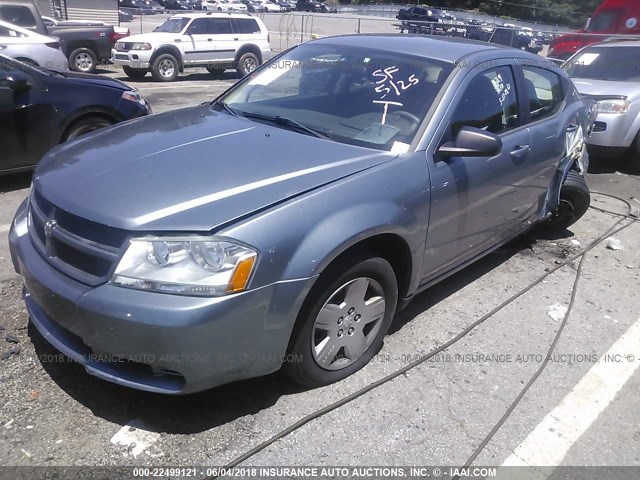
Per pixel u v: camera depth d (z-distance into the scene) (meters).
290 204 2.56
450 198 3.32
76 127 5.90
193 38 15.86
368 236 2.77
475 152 3.17
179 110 3.94
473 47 3.99
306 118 3.50
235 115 3.66
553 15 43.06
